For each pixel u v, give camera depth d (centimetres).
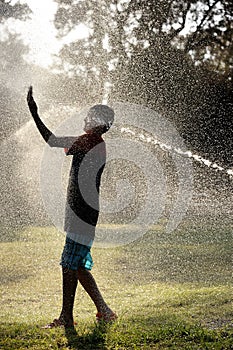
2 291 1201
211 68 3875
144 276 1347
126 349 831
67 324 924
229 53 3934
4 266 1421
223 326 932
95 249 1664
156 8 3822
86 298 1161
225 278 1311
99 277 1335
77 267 926
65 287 927
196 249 1652
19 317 993
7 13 3006
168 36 3903
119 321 940
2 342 844
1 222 2089
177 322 940
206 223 2189
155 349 827
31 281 1288
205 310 1012
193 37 3950
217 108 3747
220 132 3650
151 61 3803
